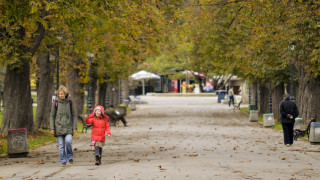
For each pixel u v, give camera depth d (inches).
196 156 1251.2
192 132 2362.2
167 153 1355.8
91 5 1552.7
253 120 3235.7
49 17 1577.3
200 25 2689.5
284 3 1739.7
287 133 1627.7
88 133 2445.9
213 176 858.8
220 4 2375.7
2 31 1759.4
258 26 1894.7
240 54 2348.7
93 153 1428.4
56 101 1080.2
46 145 1759.4
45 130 2322.8
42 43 2046.0
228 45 2979.8
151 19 1689.2
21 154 1378.0
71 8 1353.3
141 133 2329.0
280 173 903.7
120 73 3789.4
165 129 2605.8
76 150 1537.9
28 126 2010.3
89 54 2800.2
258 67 2667.3
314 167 1007.6
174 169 963.3
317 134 1658.5
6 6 1482.5
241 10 2293.3
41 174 944.9
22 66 1934.1
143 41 2113.7
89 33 2049.7
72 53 2758.4
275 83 2984.7
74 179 861.2
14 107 1958.7
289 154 1316.4
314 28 1665.8
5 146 1621.6
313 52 1654.8
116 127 2815.0
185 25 2031.3
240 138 1968.5
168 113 4276.6
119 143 1784.0
